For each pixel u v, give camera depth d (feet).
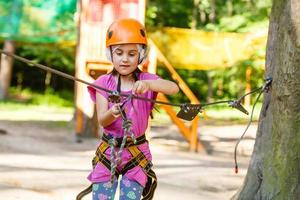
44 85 106.73
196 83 109.50
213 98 104.99
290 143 15.75
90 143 43.47
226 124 68.74
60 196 22.43
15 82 106.22
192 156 40.19
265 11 85.71
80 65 44.39
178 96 107.96
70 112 77.00
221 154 43.37
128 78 13.28
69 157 35.01
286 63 15.43
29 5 56.44
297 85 15.34
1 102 82.33
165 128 60.59
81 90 45.68
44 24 56.75
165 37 61.72
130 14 44.24
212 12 107.96
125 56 12.97
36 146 39.47
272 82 16.14
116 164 12.30
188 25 111.75
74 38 58.59
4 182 24.52
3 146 37.76
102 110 13.08
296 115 15.58
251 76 82.17
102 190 13.19
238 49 62.75
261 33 62.54
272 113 16.20
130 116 12.98
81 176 26.99
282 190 15.97
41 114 69.10
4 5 56.54
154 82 12.75
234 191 26.32
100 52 43.98
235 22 86.33
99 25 44.04
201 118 75.00
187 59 62.28
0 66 89.71
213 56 62.54
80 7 46.68
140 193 13.04
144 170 13.09
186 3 111.65
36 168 28.96
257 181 17.44
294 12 15.23
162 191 24.31
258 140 17.67
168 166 33.04
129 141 13.00
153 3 109.40
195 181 28.17
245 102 82.02
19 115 65.41
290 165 15.83
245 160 39.99
